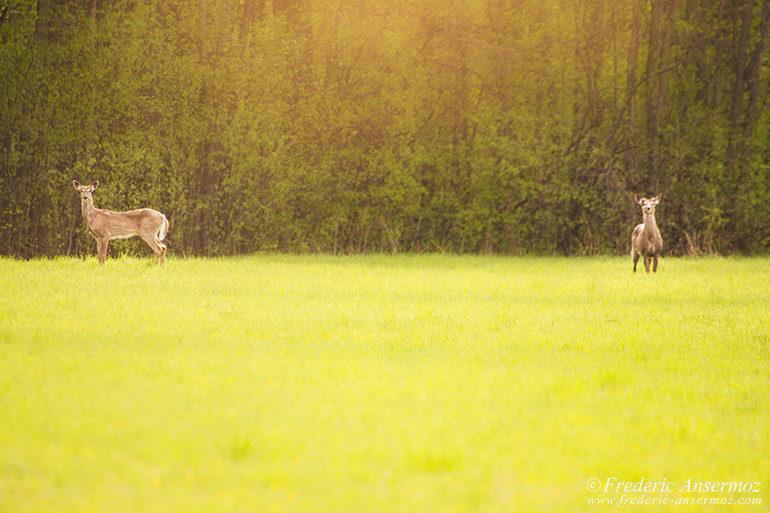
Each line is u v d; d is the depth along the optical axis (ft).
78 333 29.89
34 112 81.51
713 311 40.42
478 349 28.66
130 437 17.16
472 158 99.14
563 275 63.87
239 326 32.60
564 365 25.96
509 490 14.74
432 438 17.29
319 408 19.53
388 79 96.73
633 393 22.12
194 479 14.85
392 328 33.17
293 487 14.57
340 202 94.99
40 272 55.16
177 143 88.07
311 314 36.45
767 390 23.03
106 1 87.61
